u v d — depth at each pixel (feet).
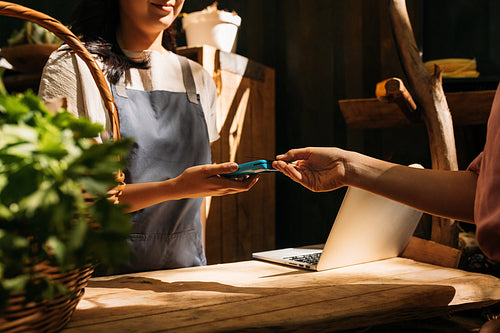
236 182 3.37
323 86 8.08
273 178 8.06
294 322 2.42
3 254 1.63
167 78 4.61
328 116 8.05
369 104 6.31
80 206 1.70
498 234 2.11
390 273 3.64
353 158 3.39
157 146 4.28
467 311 5.00
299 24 8.23
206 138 4.81
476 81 5.92
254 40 8.51
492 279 3.49
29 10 2.48
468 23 7.14
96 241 1.73
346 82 7.88
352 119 6.56
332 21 7.98
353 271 3.70
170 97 4.50
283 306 2.66
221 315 2.47
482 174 2.34
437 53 7.32
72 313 2.32
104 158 1.74
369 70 7.70
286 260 3.98
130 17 4.29
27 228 1.70
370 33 7.68
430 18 7.35
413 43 5.17
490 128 2.34
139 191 3.47
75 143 1.80
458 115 5.84
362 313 2.65
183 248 4.49
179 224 4.43
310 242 8.23
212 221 6.54
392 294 2.94
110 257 1.73
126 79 4.32
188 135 4.56
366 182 3.33
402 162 7.54
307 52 8.19
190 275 3.53
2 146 1.62
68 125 1.79
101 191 1.69
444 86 6.20
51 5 9.04
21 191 1.63
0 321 1.77
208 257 6.45
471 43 7.14
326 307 2.65
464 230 6.17
